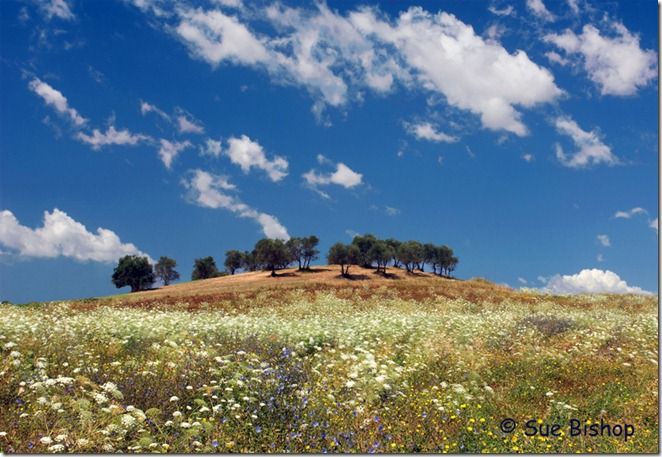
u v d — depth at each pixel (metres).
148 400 8.38
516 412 9.09
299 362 11.57
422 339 14.41
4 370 8.79
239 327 15.56
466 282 50.97
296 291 40.62
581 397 10.02
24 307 27.17
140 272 95.12
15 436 6.73
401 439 7.52
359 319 18.59
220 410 7.86
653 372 11.19
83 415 6.88
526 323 18.58
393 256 95.31
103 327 15.31
